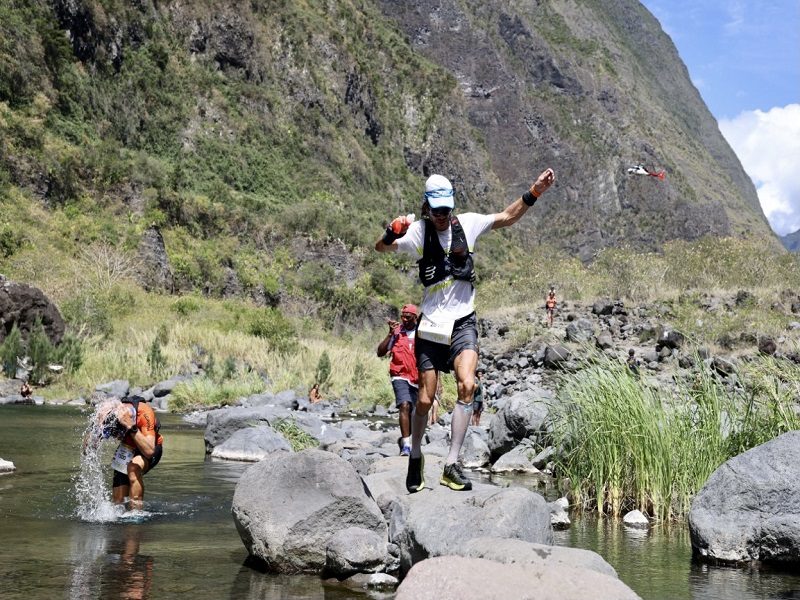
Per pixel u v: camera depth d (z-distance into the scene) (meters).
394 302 63.81
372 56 120.69
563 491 8.48
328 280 60.59
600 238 168.25
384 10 176.75
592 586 3.77
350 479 5.66
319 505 5.50
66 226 44.22
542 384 20.14
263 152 81.69
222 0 86.06
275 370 24.78
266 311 37.50
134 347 25.36
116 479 7.49
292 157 85.81
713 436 7.67
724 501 5.98
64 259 40.56
